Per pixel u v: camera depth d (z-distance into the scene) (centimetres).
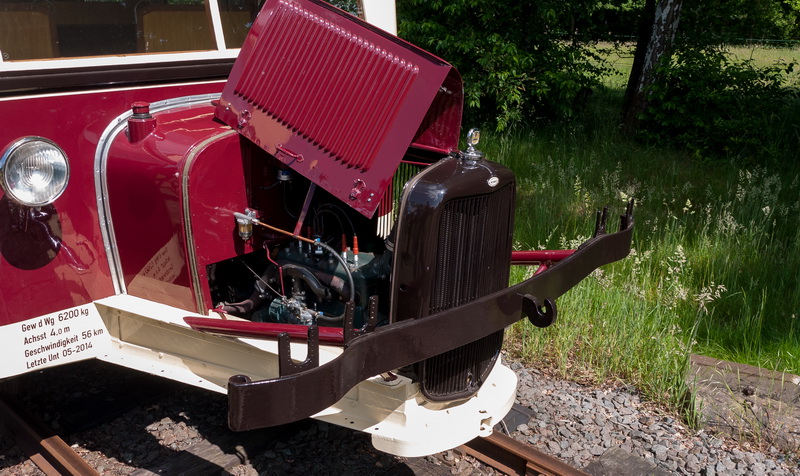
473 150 321
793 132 1073
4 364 323
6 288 317
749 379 455
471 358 335
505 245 338
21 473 356
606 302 530
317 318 342
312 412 255
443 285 307
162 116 359
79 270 343
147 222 336
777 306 558
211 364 340
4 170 295
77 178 336
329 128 323
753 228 680
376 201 309
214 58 394
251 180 347
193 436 385
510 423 401
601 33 1320
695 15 1181
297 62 338
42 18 329
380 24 489
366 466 362
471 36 1107
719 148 1077
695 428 408
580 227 701
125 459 366
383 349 273
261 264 380
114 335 364
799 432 398
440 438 310
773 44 1916
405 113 309
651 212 750
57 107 325
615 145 1059
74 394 424
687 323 534
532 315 316
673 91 1109
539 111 1245
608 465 365
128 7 360
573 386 454
